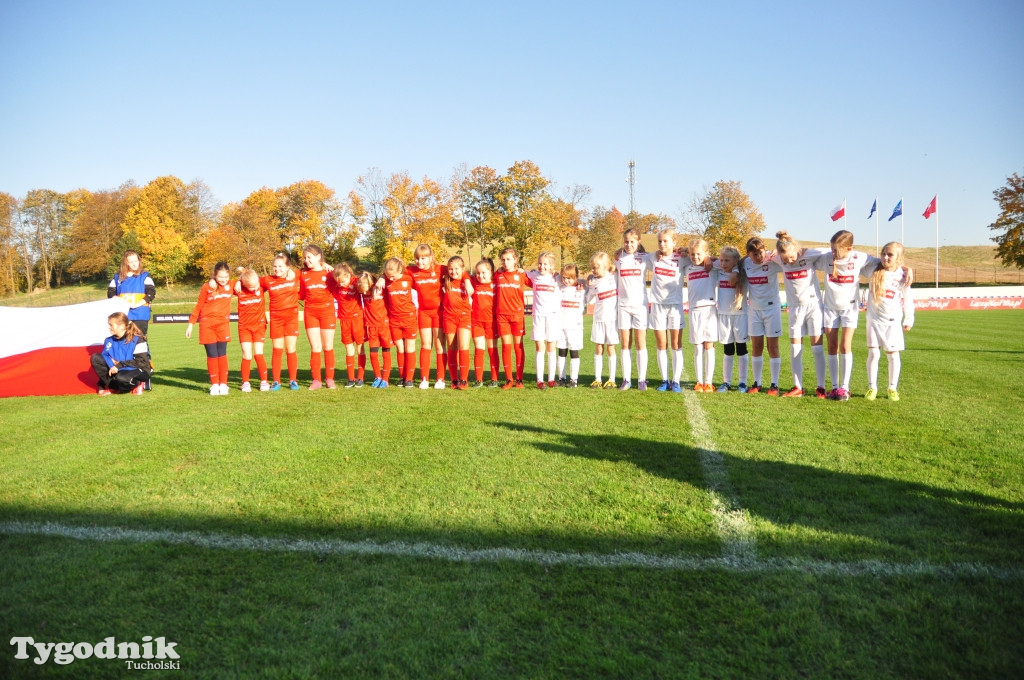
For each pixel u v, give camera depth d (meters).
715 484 4.17
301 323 27.06
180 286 65.19
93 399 8.18
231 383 9.89
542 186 52.28
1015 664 2.20
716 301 8.11
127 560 3.14
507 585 2.82
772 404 7.11
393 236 54.06
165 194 67.94
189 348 17.20
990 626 2.44
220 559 3.14
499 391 8.41
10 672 2.26
